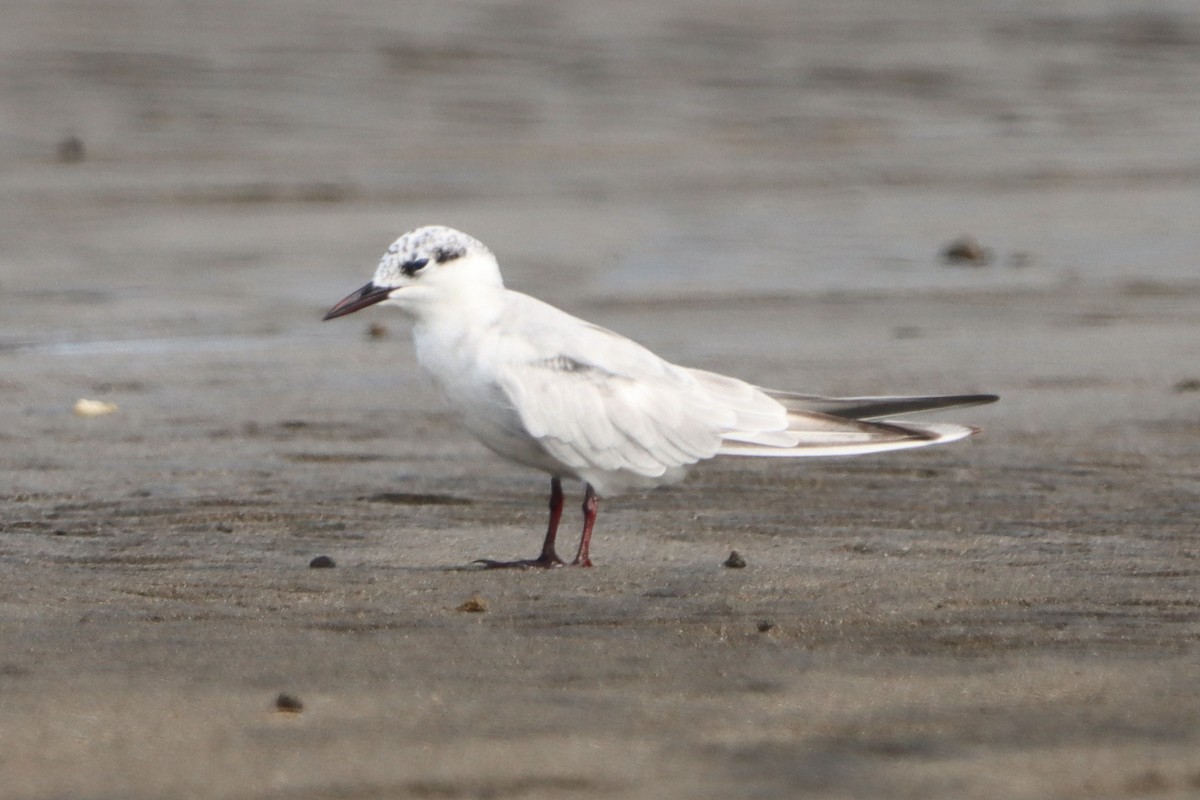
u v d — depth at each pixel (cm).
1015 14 4900
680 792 599
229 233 2367
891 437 1051
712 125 3403
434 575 951
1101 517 1087
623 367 1039
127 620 835
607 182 2816
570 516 1127
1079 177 2816
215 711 682
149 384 1527
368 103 3556
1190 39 4509
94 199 2616
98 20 4462
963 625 827
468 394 1038
